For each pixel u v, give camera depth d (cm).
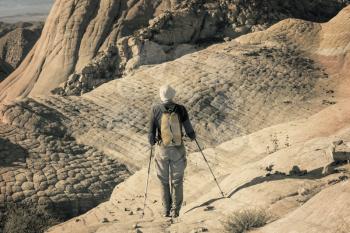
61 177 2858
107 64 6419
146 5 8381
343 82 4491
